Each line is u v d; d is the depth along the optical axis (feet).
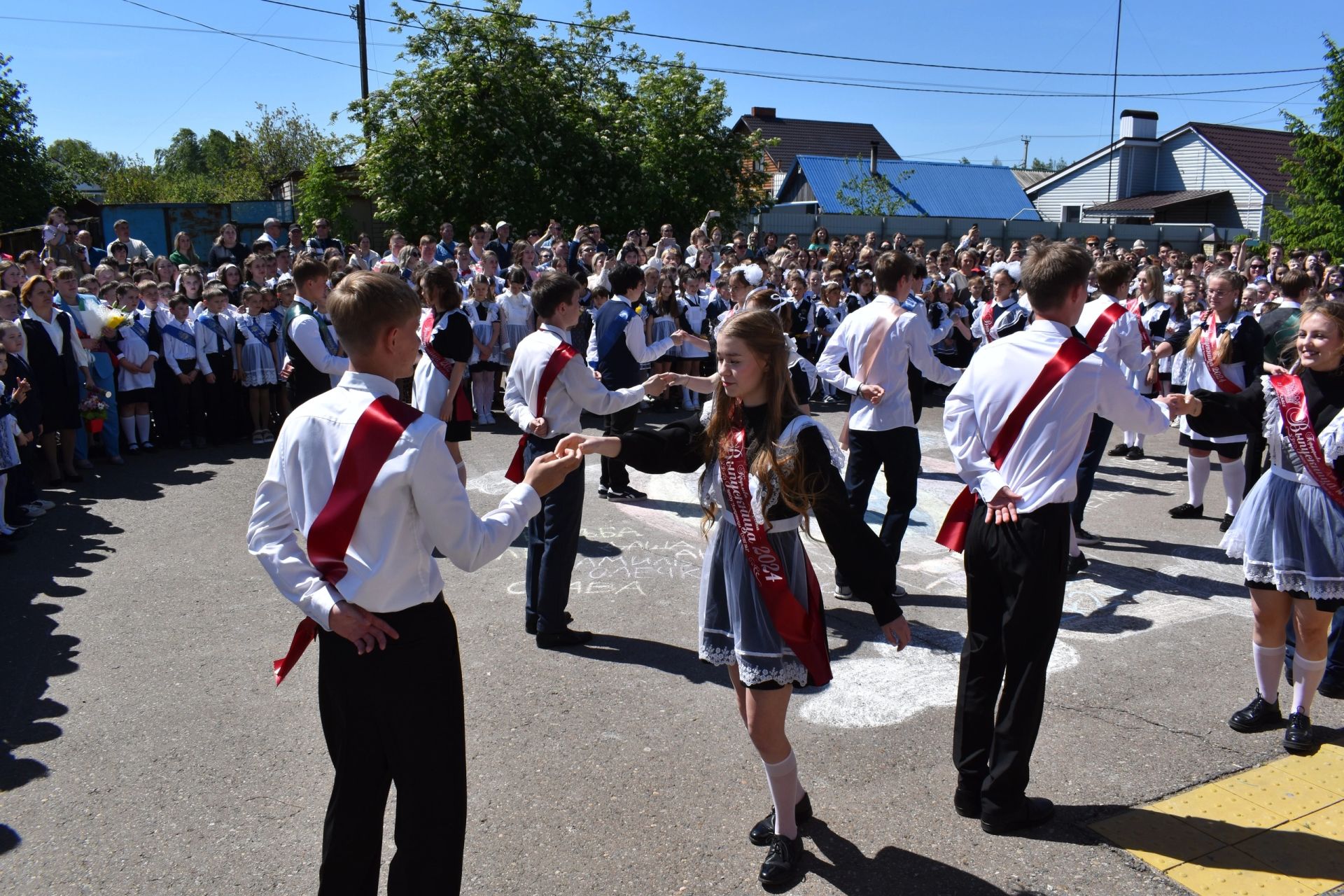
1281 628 12.43
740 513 9.26
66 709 13.15
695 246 45.65
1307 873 9.77
